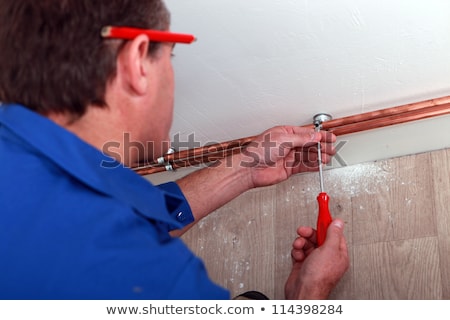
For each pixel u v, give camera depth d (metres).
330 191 1.35
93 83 0.76
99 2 0.77
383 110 1.23
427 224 1.22
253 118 1.32
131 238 0.67
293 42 1.08
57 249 0.64
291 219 1.36
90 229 0.65
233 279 1.37
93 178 0.69
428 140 1.29
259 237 1.38
